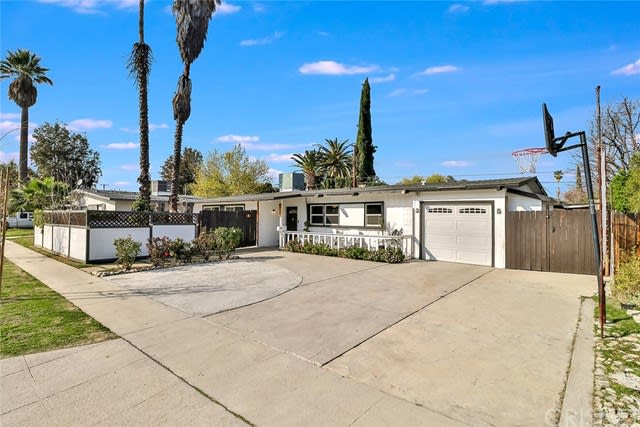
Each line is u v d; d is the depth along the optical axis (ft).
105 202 73.97
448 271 31.65
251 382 10.75
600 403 9.46
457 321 17.04
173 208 49.42
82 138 138.51
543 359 12.46
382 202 43.78
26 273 29.71
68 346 13.44
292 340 14.38
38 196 58.85
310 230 52.65
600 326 15.06
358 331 15.52
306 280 27.02
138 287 24.27
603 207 23.25
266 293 22.61
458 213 37.42
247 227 53.57
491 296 22.18
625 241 24.41
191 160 184.34
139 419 8.74
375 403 9.57
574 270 30.66
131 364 11.95
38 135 131.23
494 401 9.67
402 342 14.23
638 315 17.43
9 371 11.28
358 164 97.50
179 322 16.61
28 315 17.46
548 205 42.93
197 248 38.17
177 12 47.93
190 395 9.93
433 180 110.01
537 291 23.65
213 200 62.95
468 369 11.71
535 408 9.30
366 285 25.35
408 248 40.78
